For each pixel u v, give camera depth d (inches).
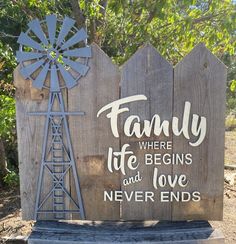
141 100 90.0
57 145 92.4
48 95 90.9
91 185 93.7
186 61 88.7
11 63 189.5
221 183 92.0
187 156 91.2
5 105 167.9
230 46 155.1
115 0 149.9
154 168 92.1
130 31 158.6
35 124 92.0
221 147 90.7
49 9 194.9
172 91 89.5
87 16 167.5
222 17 146.4
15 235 134.8
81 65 89.5
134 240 87.7
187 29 146.7
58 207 94.8
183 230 91.4
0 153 201.9
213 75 88.7
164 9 148.7
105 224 96.4
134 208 93.9
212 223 148.8
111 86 90.0
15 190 199.3
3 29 273.3
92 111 91.0
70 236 89.9
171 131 90.5
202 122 89.9
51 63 89.9
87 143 92.0
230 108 537.0
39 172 93.4
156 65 89.1
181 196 92.8
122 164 92.4
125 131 91.1
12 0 182.5
